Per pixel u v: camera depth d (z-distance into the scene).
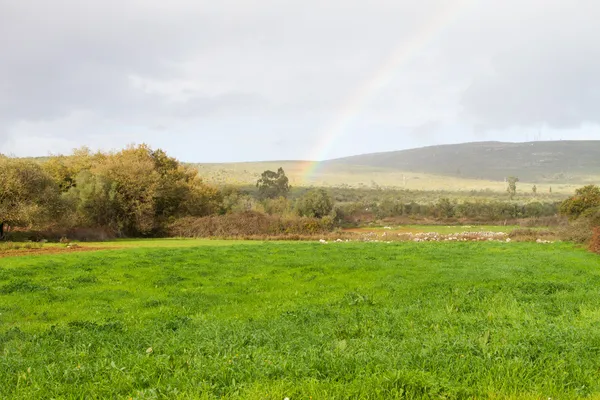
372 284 16.91
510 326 10.30
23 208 39.41
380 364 7.32
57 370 7.25
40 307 13.06
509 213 81.81
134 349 8.65
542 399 6.45
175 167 69.12
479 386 6.64
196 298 14.46
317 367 7.31
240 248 31.17
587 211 44.56
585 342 8.55
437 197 135.00
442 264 22.48
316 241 44.34
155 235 53.97
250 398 6.17
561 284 16.44
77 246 34.47
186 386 6.56
